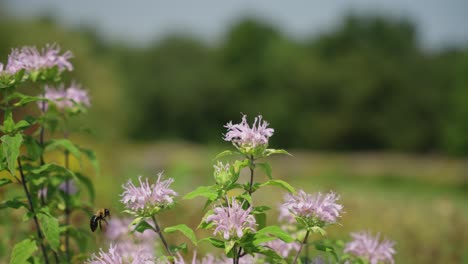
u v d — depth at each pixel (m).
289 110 52.44
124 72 58.78
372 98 50.25
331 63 54.56
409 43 56.59
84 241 3.93
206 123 58.22
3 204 3.34
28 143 3.41
